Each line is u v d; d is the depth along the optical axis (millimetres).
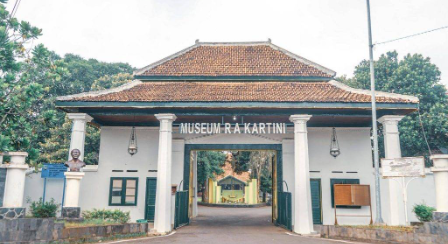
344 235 12891
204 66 19891
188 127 16172
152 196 19031
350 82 32625
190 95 16547
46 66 13797
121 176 19281
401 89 29688
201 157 40719
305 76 18766
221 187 41219
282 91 17250
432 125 26922
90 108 16375
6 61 12594
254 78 18891
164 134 16203
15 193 10016
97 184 19141
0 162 10141
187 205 19734
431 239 10094
